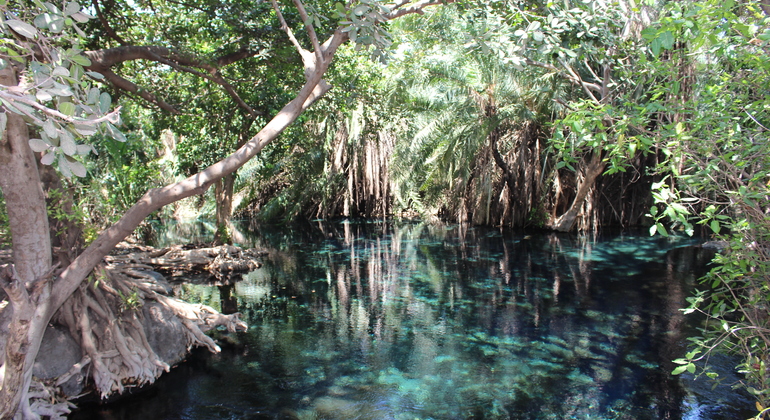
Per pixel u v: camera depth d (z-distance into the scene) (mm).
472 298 9523
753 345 3545
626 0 6949
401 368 6246
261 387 5715
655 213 3113
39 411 4754
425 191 24984
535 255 14023
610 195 20359
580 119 3283
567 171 19766
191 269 12656
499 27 5426
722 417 4906
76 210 5676
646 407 5141
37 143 2033
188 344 6832
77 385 5395
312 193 26219
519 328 7707
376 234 19719
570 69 14984
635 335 7254
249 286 10805
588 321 7961
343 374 6082
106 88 8164
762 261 3191
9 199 3928
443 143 20156
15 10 3094
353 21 4891
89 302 5844
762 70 3111
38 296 4051
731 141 3068
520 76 17297
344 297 9773
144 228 17031
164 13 9234
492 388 5652
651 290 9750
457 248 15703
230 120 10852
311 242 17688
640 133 3488
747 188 3061
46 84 2186
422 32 17688
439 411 5125
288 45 9000
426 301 9391
